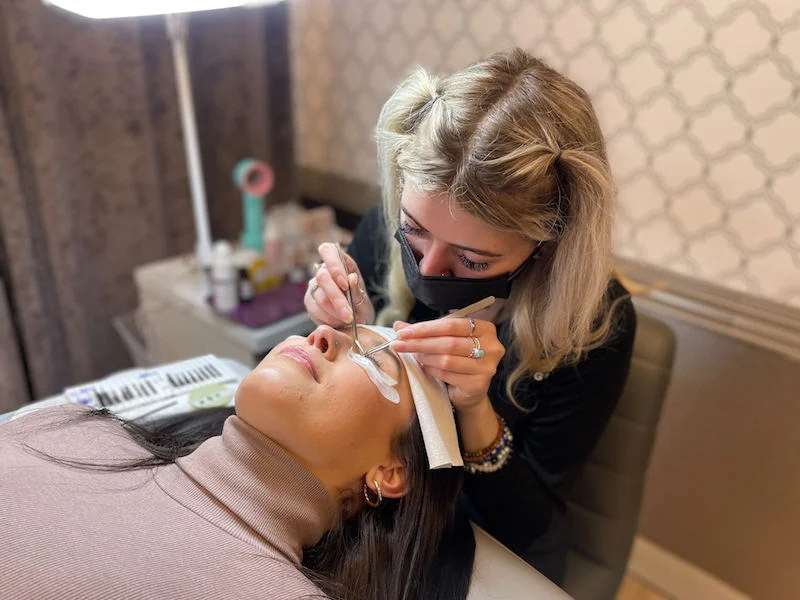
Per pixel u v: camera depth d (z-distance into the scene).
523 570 0.81
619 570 1.20
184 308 1.54
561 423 1.01
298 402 0.70
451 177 0.72
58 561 0.61
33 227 1.55
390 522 0.80
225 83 1.85
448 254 0.82
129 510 0.69
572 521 1.19
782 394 1.21
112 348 1.89
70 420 0.85
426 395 0.77
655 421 1.11
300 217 1.73
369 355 0.78
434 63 1.54
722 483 1.36
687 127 1.20
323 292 0.87
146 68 1.68
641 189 1.30
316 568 0.75
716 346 1.26
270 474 0.71
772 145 1.11
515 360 0.97
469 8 1.43
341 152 1.89
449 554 0.82
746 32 1.08
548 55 1.34
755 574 1.38
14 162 1.45
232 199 2.00
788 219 1.13
